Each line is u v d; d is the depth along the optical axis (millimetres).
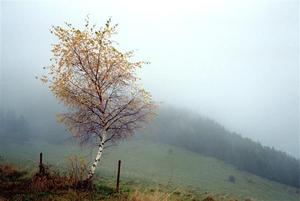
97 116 21547
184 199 23469
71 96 21031
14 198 15219
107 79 21188
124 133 21703
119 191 19422
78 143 21719
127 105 21609
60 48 20891
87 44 20797
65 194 16500
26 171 22359
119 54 20844
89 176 19797
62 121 21094
